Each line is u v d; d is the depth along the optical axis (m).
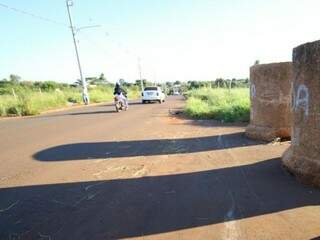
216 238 3.58
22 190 5.43
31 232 3.95
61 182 5.76
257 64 8.51
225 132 10.15
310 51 5.02
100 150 8.26
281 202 4.43
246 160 6.59
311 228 3.70
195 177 5.69
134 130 11.45
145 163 6.79
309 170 5.04
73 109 25.75
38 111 22.95
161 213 4.27
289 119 8.08
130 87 81.19
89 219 4.21
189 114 16.05
